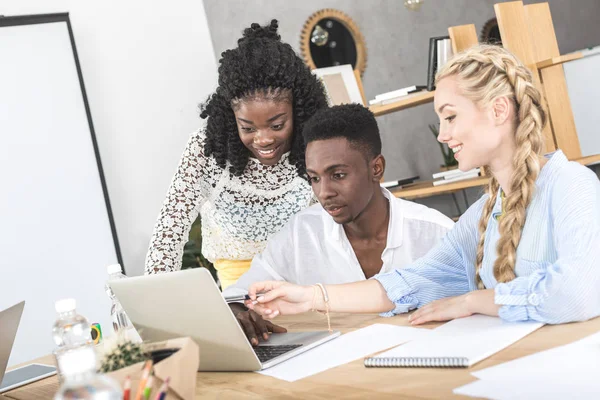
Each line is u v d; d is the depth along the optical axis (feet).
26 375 5.52
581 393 2.69
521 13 11.76
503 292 3.97
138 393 2.55
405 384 3.23
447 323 4.22
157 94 14.82
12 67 13.03
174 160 14.92
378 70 19.27
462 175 13.30
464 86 4.18
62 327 3.57
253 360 3.93
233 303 5.13
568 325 3.76
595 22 22.79
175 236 6.62
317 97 6.09
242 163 6.50
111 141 14.26
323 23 18.45
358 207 5.27
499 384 2.96
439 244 5.04
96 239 13.42
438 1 20.29
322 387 3.44
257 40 5.90
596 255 3.83
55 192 13.16
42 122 13.17
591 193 4.02
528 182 4.18
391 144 19.60
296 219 6.14
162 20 14.99
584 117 12.39
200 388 3.89
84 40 14.15
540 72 12.24
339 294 4.78
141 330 4.22
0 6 13.38
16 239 12.78
